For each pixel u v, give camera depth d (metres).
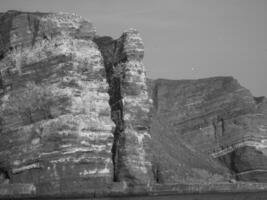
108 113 192.12
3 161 188.88
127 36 198.62
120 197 180.62
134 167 190.25
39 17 195.00
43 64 188.88
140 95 196.00
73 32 191.12
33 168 184.50
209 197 181.38
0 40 199.38
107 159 188.88
